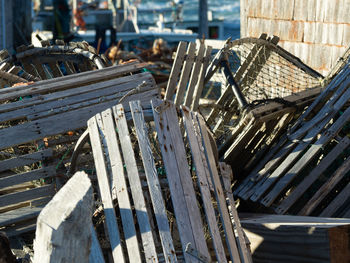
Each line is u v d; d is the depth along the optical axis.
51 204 3.03
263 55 7.79
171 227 4.70
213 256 4.72
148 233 4.00
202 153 4.46
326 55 9.10
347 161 5.96
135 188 4.22
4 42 16.23
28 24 17.09
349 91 6.43
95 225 4.65
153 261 3.89
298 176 6.32
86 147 5.80
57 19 19.45
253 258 4.75
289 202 5.79
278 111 6.56
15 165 5.33
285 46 10.08
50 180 5.50
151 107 4.47
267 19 10.47
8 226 5.20
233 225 4.45
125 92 6.00
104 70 6.55
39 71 8.23
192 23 26.80
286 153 6.27
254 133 6.54
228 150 6.54
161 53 15.00
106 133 4.57
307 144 6.18
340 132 6.48
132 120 4.52
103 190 4.40
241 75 7.79
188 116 4.55
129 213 4.15
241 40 7.43
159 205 4.09
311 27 9.40
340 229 4.19
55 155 5.49
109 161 4.47
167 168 4.20
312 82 7.92
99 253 4.11
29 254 4.74
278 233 4.57
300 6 9.60
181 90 7.21
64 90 5.98
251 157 6.73
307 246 4.35
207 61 7.30
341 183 6.07
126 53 15.18
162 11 27.89
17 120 5.92
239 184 6.52
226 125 7.34
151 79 6.17
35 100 5.70
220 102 7.38
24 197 5.32
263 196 5.96
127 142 4.41
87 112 5.70
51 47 8.05
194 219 4.07
